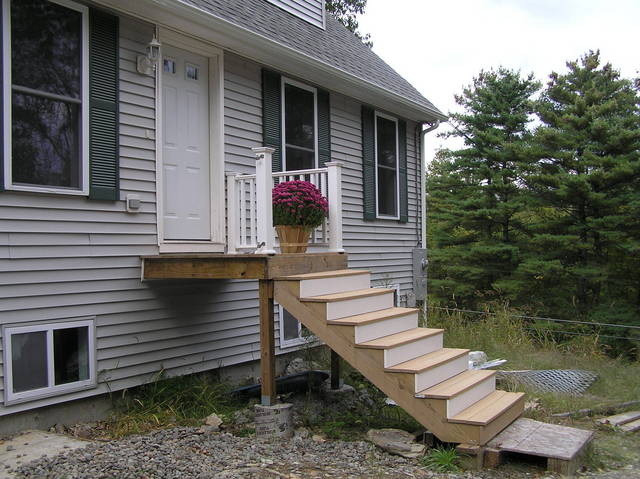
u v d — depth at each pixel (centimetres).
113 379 530
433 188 1797
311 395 634
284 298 500
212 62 652
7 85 447
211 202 646
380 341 489
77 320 500
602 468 458
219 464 387
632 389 744
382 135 998
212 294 646
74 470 362
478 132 1588
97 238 516
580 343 1109
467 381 500
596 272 1299
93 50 513
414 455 441
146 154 562
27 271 464
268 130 716
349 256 891
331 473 390
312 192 569
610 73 1414
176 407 540
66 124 495
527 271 1369
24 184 460
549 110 1431
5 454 402
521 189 1526
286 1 903
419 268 1080
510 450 436
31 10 471
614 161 1288
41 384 475
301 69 746
